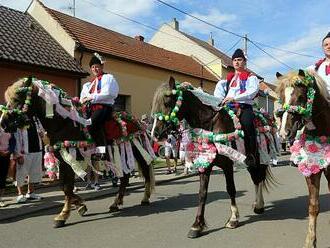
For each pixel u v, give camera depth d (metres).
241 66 6.68
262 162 7.04
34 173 8.87
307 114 4.81
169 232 6.23
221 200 8.62
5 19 16.94
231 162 6.39
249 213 7.38
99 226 6.66
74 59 16.81
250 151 6.57
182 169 14.70
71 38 17.09
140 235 6.10
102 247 5.57
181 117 6.19
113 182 10.55
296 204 8.05
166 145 13.18
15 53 14.23
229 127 6.21
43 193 9.67
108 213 7.60
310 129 5.16
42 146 9.47
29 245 5.71
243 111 6.53
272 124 7.50
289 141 5.21
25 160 8.72
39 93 6.45
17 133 8.57
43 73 14.82
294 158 5.24
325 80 5.41
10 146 8.40
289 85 4.85
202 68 27.88
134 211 7.75
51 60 15.49
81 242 5.81
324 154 5.07
